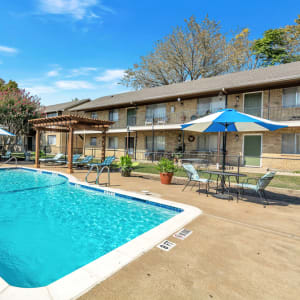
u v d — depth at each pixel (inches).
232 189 310.2
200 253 119.6
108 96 1088.8
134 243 128.7
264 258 115.6
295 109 531.8
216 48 1097.4
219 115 234.1
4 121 806.5
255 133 576.7
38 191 312.7
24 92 861.2
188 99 700.7
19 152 1048.2
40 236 168.6
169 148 734.5
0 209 233.5
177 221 168.7
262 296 85.3
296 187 322.7
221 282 93.8
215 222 170.6
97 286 88.3
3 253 141.7
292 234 148.6
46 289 84.8
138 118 826.2
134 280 93.3
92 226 188.9
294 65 593.0
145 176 427.5
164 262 109.0
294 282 95.1
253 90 581.9
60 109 1064.8
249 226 162.7
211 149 649.6
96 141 975.6
